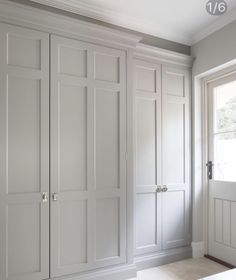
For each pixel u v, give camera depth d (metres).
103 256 2.19
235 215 2.56
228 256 2.62
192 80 2.94
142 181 2.56
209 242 2.86
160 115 2.70
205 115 2.93
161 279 2.30
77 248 2.09
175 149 2.79
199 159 2.91
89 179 2.16
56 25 2.06
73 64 2.14
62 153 2.06
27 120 1.95
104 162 2.24
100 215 2.20
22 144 1.93
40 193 1.97
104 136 2.25
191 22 2.63
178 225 2.77
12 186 1.88
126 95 2.36
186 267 2.57
